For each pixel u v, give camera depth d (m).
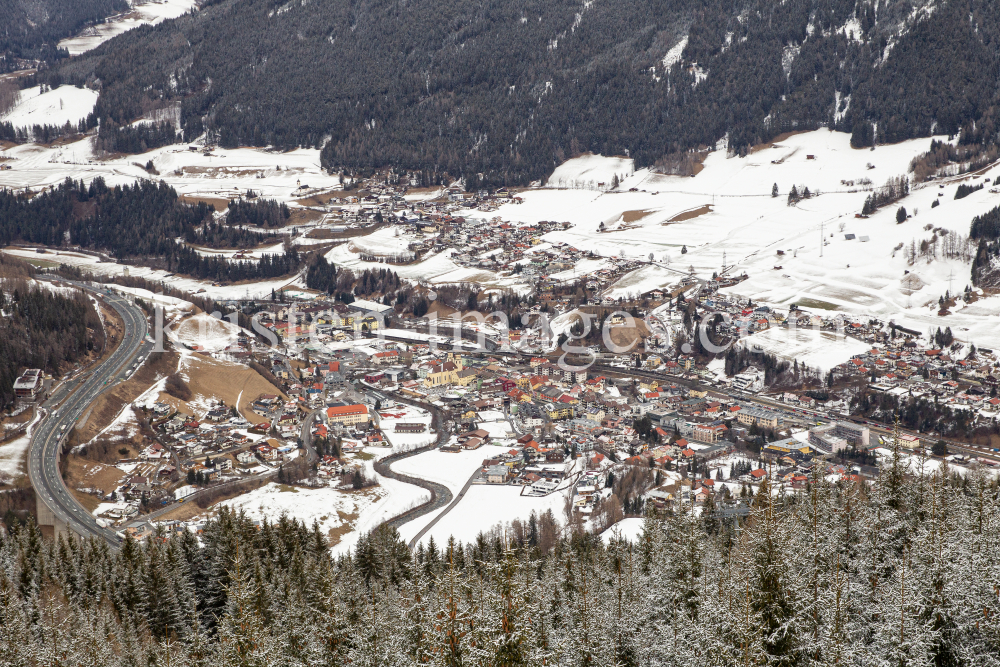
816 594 79.94
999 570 80.50
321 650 92.06
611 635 89.19
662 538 109.81
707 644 75.44
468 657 68.38
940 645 76.56
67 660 99.94
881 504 99.88
